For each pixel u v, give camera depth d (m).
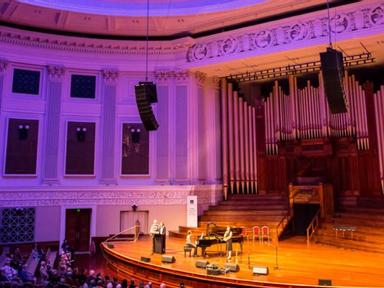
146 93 10.57
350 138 14.49
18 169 14.41
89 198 14.97
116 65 15.98
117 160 15.55
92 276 8.80
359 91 14.39
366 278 7.95
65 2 13.80
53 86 15.27
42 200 14.43
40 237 14.24
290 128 15.65
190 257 10.57
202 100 16.38
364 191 14.22
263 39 14.02
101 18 14.32
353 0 12.47
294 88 15.62
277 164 16.02
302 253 11.12
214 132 16.48
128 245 12.77
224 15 13.92
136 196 15.24
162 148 15.65
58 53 15.42
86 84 15.77
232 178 16.25
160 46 15.85
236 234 10.99
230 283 8.11
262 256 10.70
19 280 8.40
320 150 14.91
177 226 15.06
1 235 13.67
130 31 15.33
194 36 15.64
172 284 9.12
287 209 14.80
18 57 14.73
